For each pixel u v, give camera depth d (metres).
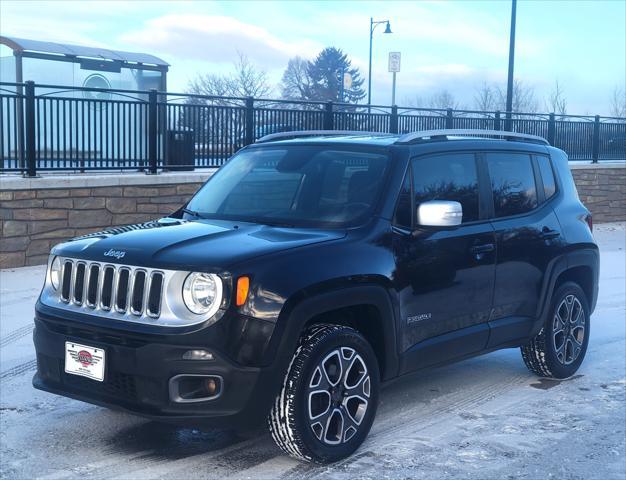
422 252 4.97
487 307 5.48
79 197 10.41
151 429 5.04
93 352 4.24
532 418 5.41
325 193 5.12
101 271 4.34
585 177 17.70
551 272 5.98
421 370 5.08
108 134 11.03
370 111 14.27
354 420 4.57
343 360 4.45
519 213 5.89
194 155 12.01
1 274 9.62
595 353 7.22
